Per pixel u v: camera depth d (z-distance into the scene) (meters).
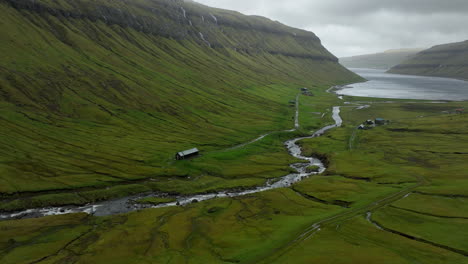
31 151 130.12
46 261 68.94
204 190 118.00
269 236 79.56
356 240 76.88
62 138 149.12
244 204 103.00
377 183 122.19
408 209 95.56
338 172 137.00
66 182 112.56
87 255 71.31
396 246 73.75
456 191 107.50
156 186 117.75
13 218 91.25
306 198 109.31
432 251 71.19
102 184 115.00
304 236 79.19
